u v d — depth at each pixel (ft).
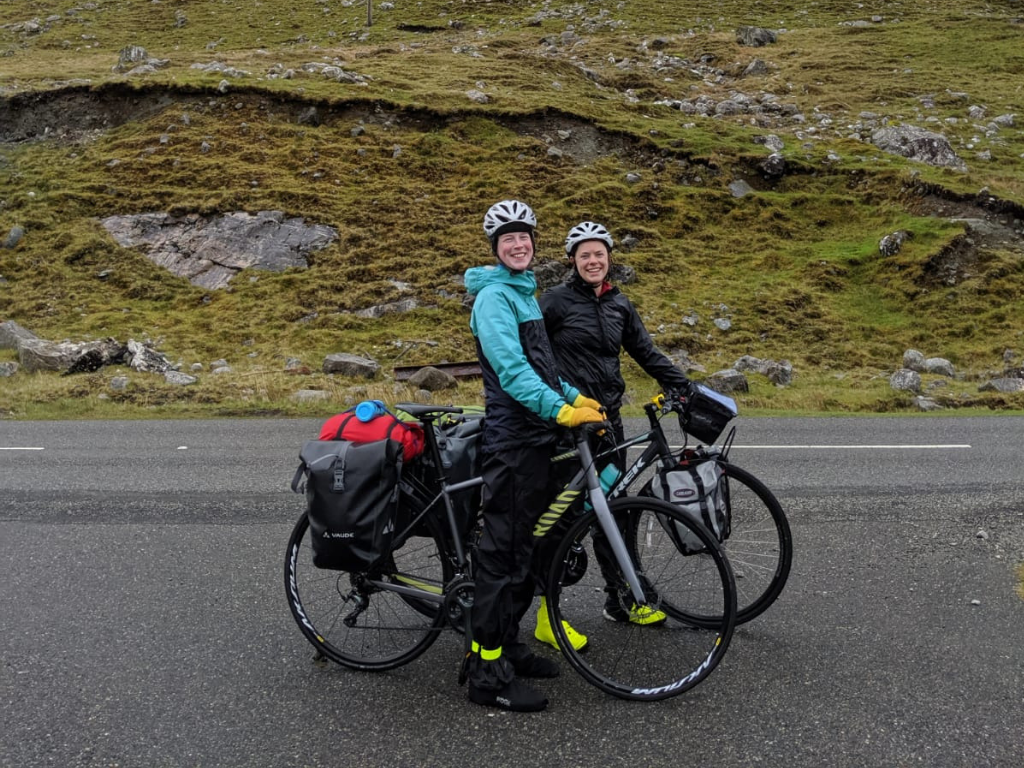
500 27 149.38
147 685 12.19
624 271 67.10
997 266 67.97
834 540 18.58
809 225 77.77
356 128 86.17
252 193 75.10
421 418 12.32
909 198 77.82
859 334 62.39
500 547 11.48
